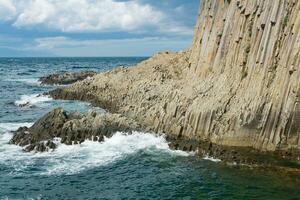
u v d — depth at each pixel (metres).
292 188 31.98
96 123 47.56
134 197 32.06
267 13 44.62
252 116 40.97
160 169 37.84
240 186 32.94
